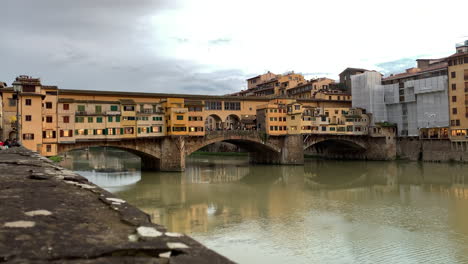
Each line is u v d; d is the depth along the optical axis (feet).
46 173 36.58
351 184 223.30
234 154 458.09
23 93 209.97
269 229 123.03
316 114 346.13
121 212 20.74
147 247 14.51
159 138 273.13
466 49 326.85
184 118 274.16
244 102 346.13
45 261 12.60
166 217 139.95
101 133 245.45
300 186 215.10
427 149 344.28
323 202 168.66
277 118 328.08
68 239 15.23
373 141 374.43
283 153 330.13
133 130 259.60
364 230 122.01
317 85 428.97
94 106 246.88
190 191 195.93
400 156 370.73
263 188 207.51
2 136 207.41
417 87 348.18
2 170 38.60
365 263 93.81
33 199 22.86
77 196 24.93
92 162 370.94
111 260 13.19
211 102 329.52
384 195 186.70
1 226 16.28
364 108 379.35
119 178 241.76
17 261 12.34
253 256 97.76
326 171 286.66
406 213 145.89
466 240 111.14
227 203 165.78
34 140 212.84
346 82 449.48
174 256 13.73
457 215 141.90
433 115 337.72
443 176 249.96
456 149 320.29
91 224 17.95
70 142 232.94
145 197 178.91
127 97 282.56
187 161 376.48
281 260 95.14
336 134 352.69
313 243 108.68
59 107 230.68
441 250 102.89
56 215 19.11
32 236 15.20
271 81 474.08
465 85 312.91
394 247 105.19
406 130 367.45
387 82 389.39
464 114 313.53
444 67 332.80
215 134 295.69
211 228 124.26
